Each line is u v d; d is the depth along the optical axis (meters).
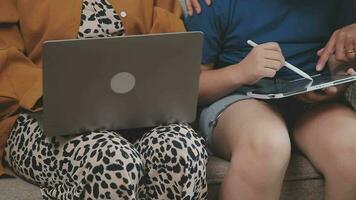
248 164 1.52
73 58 1.31
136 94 1.43
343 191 1.61
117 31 1.71
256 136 1.54
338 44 1.77
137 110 1.47
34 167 1.50
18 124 1.59
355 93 1.81
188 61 1.42
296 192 1.71
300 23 1.86
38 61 1.71
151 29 1.78
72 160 1.42
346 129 1.62
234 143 1.60
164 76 1.42
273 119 1.62
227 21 1.83
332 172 1.62
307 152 1.70
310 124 1.71
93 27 1.68
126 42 1.32
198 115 1.87
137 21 1.74
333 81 1.57
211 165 1.68
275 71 1.66
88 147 1.41
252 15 1.83
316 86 1.56
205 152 1.50
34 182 1.55
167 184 1.44
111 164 1.35
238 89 1.81
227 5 1.82
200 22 1.83
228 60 1.88
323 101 1.75
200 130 1.83
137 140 1.56
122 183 1.34
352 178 1.58
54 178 1.48
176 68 1.42
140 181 1.42
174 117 1.52
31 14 1.66
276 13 1.84
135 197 1.37
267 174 1.51
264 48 1.69
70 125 1.43
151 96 1.45
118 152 1.37
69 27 1.66
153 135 1.48
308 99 1.70
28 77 1.62
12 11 1.67
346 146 1.59
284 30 1.85
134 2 1.75
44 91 1.34
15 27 1.69
